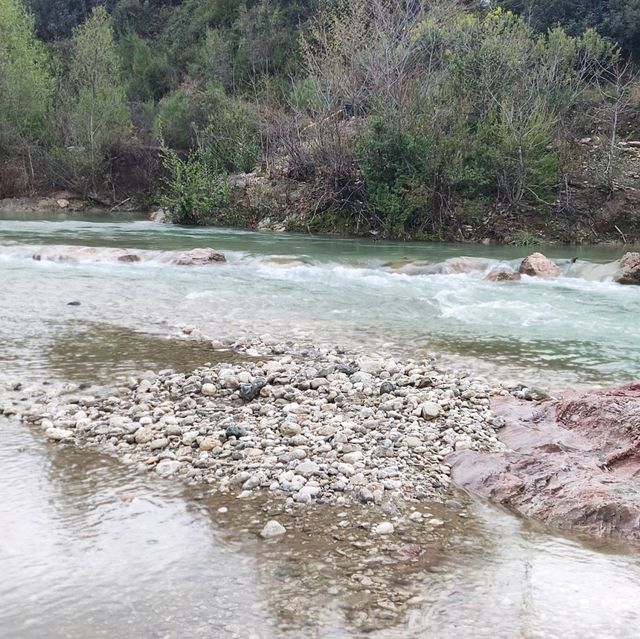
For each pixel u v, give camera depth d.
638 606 3.27
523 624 3.10
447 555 3.75
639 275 13.66
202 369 7.24
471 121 23.00
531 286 13.31
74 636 2.94
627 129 25.33
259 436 5.42
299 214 23.06
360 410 6.14
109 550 3.68
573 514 4.22
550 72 23.86
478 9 31.02
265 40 38.03
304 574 3.50
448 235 21.27
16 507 4.15
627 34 29.73
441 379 7.16
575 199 22.25
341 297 11.72
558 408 5.92
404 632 3.02
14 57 33.41
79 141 32.03
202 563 3.58
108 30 34.53
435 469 4.98
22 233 19.09
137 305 10.52
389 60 22.42
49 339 8.39
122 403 6.18
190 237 19.59
